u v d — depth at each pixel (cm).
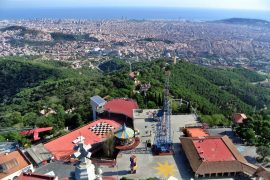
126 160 7644
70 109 13700
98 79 19375
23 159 7112
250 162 7562
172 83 17388
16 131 10306
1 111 16450
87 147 3175
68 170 7050
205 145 7706
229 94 19975
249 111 16888
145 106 11719
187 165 7456
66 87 19300
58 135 9475
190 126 9438
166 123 8138
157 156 7838
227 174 6931
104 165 7394
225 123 10462
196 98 15225
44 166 7250
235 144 8531
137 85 15338
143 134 8981
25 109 15338
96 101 10512
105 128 9306
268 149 7444
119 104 10644
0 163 6800
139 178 6900
